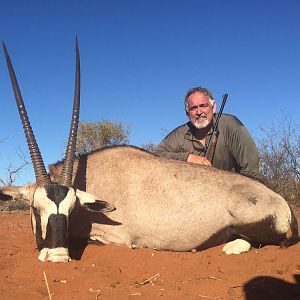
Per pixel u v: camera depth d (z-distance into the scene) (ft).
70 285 5.25
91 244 7.18
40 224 6.26
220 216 6.63
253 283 5.02
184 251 6.84
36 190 6.31
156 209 6.79
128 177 7.02
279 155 13.48
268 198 6.63
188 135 8.16
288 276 5.18
